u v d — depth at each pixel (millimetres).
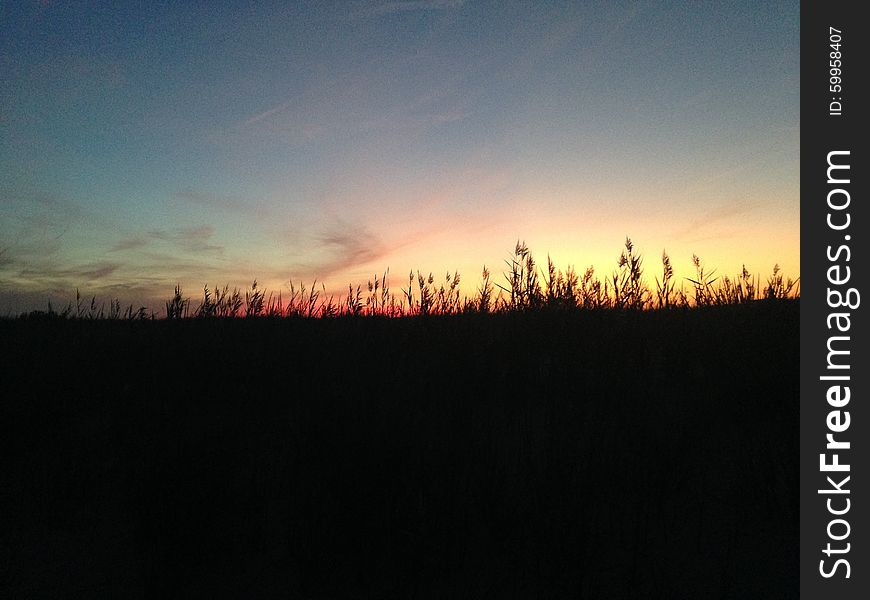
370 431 3910
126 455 4715
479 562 3402
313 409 4566
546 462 3850
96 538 3984
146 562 3598
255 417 5363
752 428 4695
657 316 7008
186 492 3691
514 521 3406
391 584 3305
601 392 5047
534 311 7160
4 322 9875
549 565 3148
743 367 5145
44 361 6398
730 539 3527
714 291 7188
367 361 5922
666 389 5410
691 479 4090
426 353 6426
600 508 3670
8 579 3432
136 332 7789
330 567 3408
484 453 3881
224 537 3730
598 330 6668
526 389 5410
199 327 7418
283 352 6516
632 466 3871
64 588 3451
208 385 5762
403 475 3580
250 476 4352
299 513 3717
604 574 3262
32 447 5203
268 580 3475
